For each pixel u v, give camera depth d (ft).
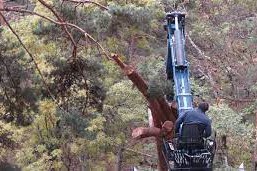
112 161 88.17
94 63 48.32
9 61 45.27
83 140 75.56
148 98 42.96
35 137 78.84
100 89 49.75
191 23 94.07
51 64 51.55
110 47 77.10
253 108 82.33
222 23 95.04
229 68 91.71
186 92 41.78
